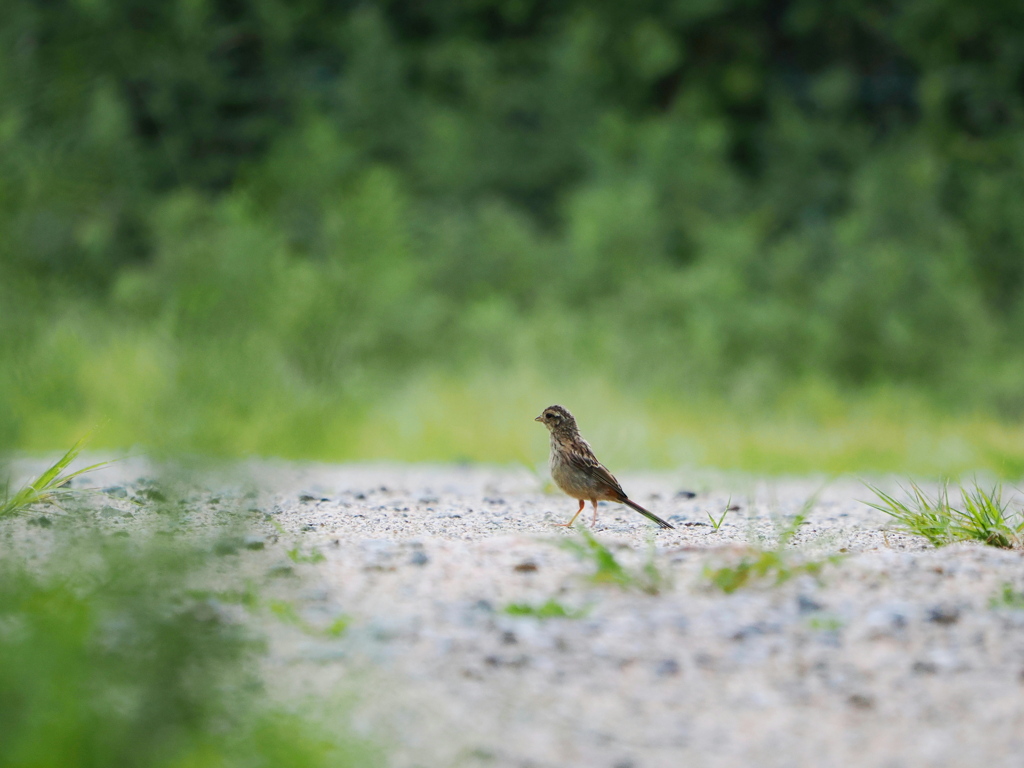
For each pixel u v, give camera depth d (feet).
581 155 111.86
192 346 53.88
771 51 128.67
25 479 29.37
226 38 110.42
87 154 84.28
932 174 100.73
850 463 51.98
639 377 69.05
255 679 12.56
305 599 15.87
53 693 11.30
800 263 94.07
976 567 18.34
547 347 72.18
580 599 16.37
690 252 102.47
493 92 114.93
